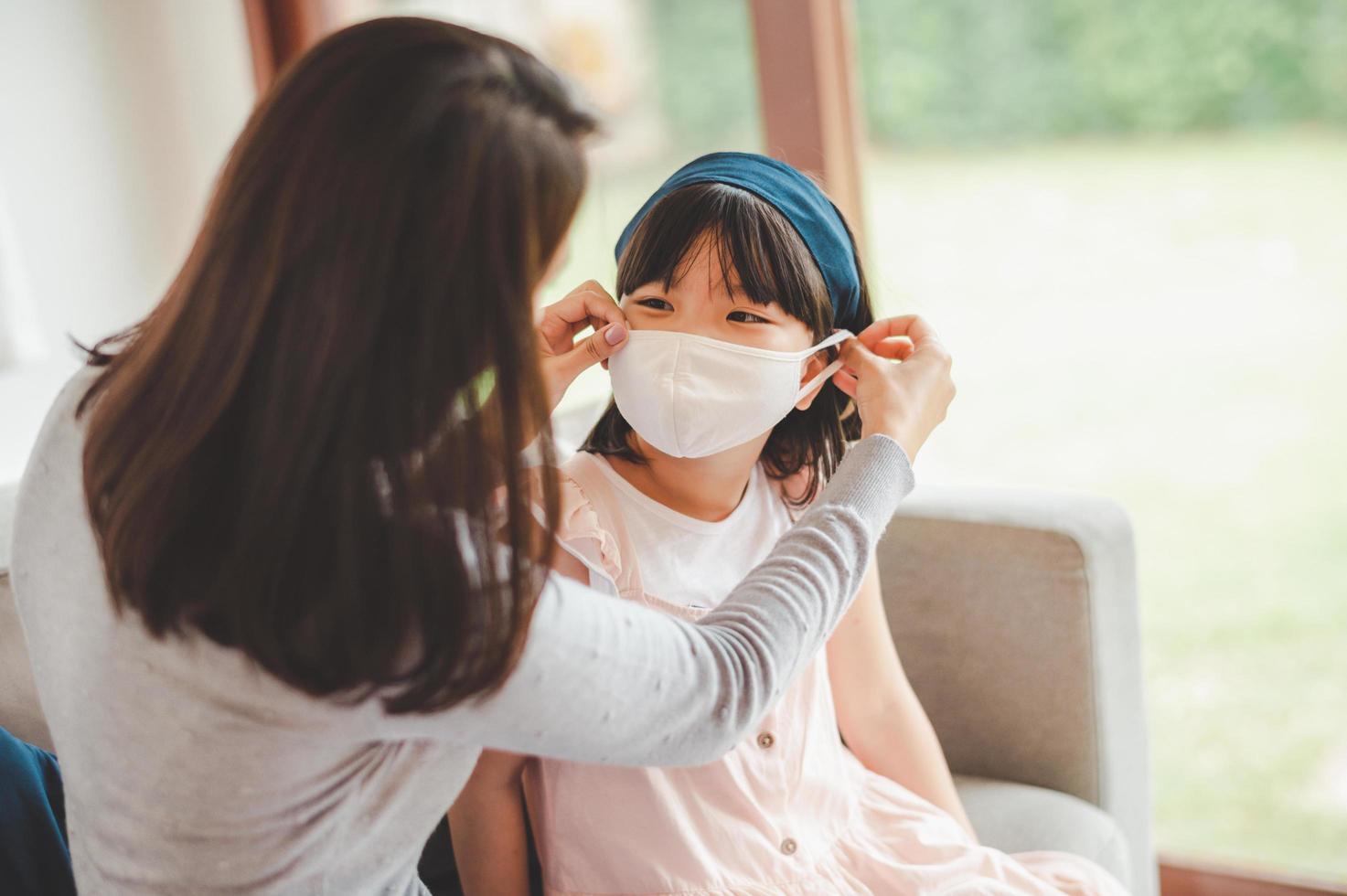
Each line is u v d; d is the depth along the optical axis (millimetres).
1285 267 3732
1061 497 1287
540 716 608
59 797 904
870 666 1051
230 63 1996
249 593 548
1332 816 1859
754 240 871
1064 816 1155
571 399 1508
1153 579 2600
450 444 572
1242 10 3684
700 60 3170
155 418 567
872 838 958
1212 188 3836
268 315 544
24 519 670
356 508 548
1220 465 3020
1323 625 2346
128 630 604
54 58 1739
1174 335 3617
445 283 545
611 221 2660
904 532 1271
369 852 692
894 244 4238
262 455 544
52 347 1733
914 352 891
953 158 4188
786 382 872
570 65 2639
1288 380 3270
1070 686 1207
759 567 720
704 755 672
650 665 632
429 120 536
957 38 4102
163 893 639
